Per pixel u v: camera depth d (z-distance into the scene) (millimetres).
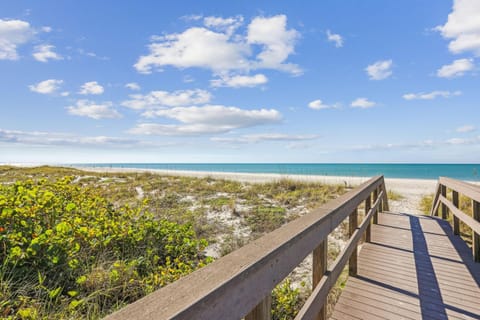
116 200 8656
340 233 5719
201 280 806
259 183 14062
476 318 2283
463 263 3424
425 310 2395
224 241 5156
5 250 2475
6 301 1960
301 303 3053
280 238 1262
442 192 5922
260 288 1011
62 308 2053
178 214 6953
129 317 600
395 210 9406
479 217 3396
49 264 2492
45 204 3146
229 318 814
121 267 2834
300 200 9695
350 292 2707
